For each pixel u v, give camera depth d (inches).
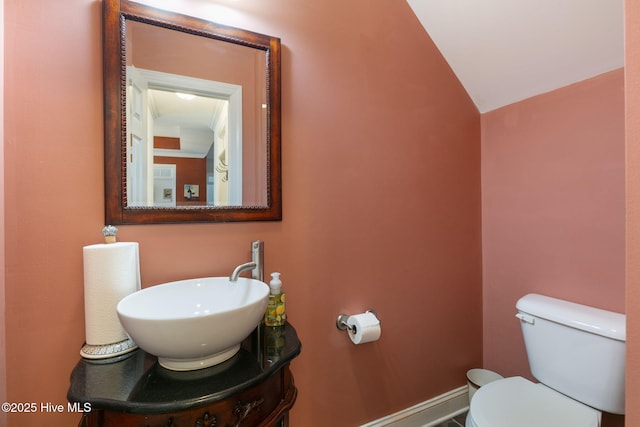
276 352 34.0
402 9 58.9
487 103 67.0
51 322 34.5
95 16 36.3
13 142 32.7
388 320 57.3
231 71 43.7
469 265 67.7
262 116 45.6
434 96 62.9
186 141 41.3
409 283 59.8
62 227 34.9
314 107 50.0
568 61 50.9
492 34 54.9
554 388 47.7
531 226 59.5
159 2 39.1
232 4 43.5
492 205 67.4
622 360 40.6
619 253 47.1
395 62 58.1
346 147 52.9
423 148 61.6
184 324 26.1
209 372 29.5
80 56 35.5
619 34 44.5
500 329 65.7
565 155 53.9
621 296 46.9
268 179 45.9
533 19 49.3
